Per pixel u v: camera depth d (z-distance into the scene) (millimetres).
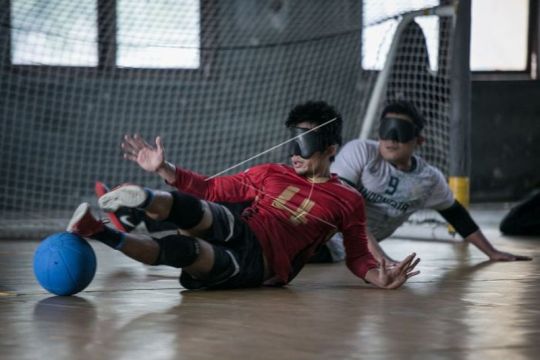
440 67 10117
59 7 11391
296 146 4883
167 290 4820
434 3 10719
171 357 3100
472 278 5602
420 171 6562
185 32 12227
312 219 4879
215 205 4652
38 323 3738
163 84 12242
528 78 14773
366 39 12414
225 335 3498
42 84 11672
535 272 5984
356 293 4801
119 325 3695
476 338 3527
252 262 4723
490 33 14648
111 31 11742
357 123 12195
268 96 12906
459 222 6750
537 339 3527
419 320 3924
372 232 6699
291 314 4031
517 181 14562
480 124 14297
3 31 11266
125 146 4711
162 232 6027
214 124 12648
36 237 9086
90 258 4488
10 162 11617
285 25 12914
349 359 3113
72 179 11953
